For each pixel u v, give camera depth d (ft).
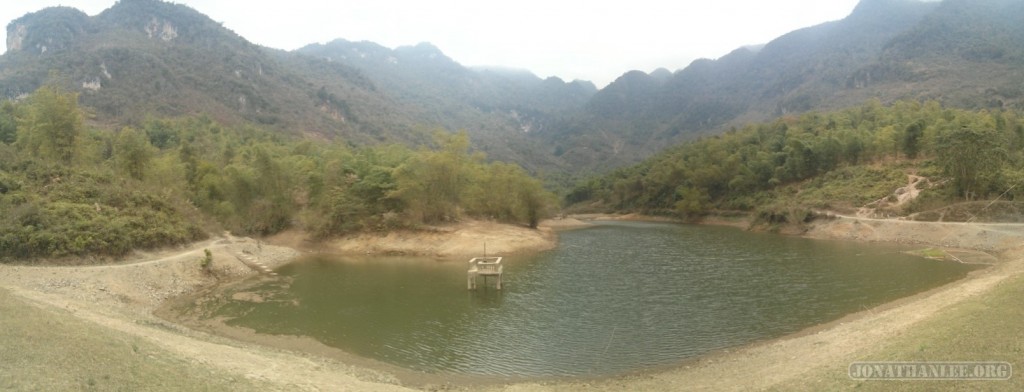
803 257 201.77
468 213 305.73
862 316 109.70
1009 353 52.44
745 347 95.50
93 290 118.93
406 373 86.58
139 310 118.52
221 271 166.61
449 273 182.19
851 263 181.47
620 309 127.75
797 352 84.99
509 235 254.88
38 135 201.46
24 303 72.74
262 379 62.85
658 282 161.07
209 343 86.28
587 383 81.30
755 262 194.80
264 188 262.47
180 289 143.02
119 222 156.15
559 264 202.18
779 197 370.32
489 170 326.85
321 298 140.67
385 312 126.31
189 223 187.62
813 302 126.52
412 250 228.22
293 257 216.54
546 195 352.69
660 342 101.14
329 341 103.09
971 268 158.30
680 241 280.31
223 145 425.69
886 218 258.78
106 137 370.32
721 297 136.98
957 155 242.17
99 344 58.75
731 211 408.67
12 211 139.03
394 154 335.88
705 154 506.07
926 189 263.29
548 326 113.80
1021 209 218.18
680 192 451.12
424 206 255.70
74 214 149.07
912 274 153.79
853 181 320.70
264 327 111.34
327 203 248.93
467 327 113.60
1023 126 304.09
